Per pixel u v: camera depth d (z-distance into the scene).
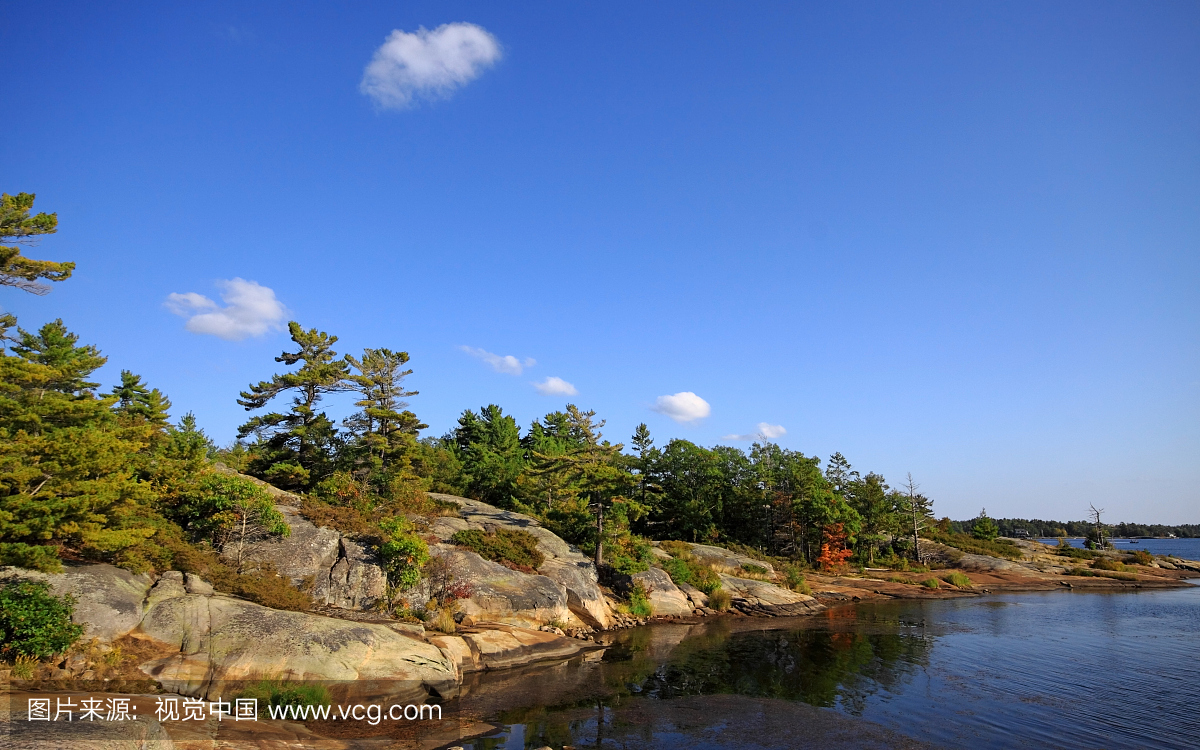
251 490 27.14
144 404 38.38
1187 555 156.00
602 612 38.34
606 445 45.34
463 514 43.91
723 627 39.47
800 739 18.77
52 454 17.69
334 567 28.36
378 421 43.34
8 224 19.94
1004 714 21.12
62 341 36.09
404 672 20.78
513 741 18.12
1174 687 24.41
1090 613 45.06
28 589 16.28
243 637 19.36
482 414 84.56
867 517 79.38
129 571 20.77
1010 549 88.25
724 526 77.62
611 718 20.59
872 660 29.47
